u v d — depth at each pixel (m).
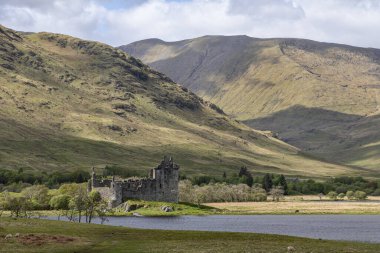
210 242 115.94
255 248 107.25
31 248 104.25
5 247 103.81
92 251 103.44
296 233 175.12
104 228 139.75
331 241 122.62
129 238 122.38
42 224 142.12
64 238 117.50
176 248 107.06
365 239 155.00
